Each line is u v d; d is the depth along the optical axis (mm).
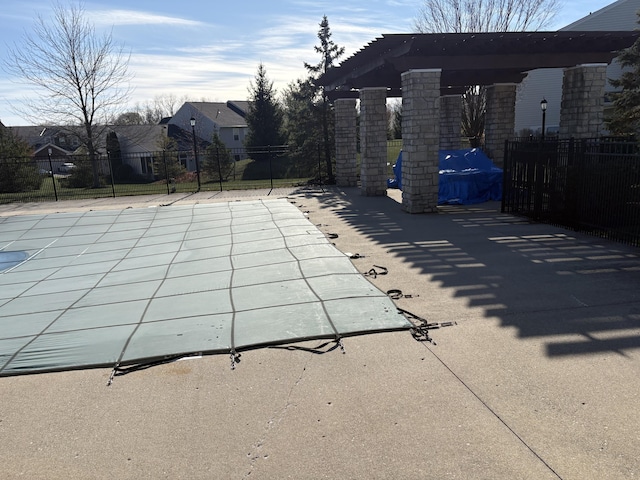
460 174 14219
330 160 22109
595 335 4754
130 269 8609
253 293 6430
